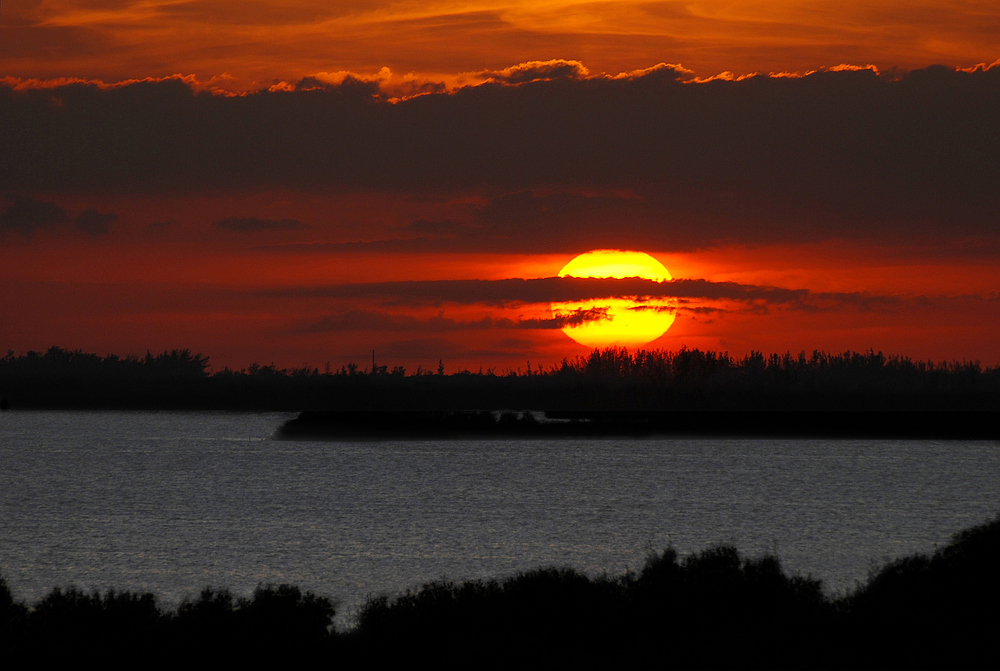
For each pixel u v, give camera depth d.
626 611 92.81
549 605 93.44
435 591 98.56
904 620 87.06
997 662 77.81
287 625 89.56
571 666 79.31
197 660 83.94
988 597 91.81
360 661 83.62
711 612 92.31
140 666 82.94
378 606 96.69
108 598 94.75
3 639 87.00
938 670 76.62
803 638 84.88
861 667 77.56
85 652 84.62
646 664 79.19
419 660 83.19
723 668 77.94
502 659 81.31
